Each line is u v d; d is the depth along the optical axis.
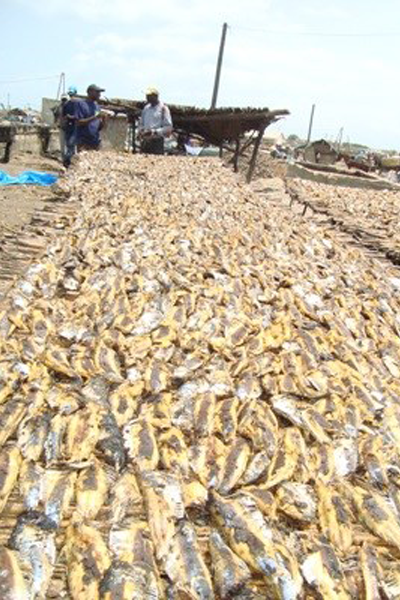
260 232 3.71
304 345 2.02
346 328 2.28
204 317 2.14
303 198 6.32
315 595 1.02
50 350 1.76
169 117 7.83
